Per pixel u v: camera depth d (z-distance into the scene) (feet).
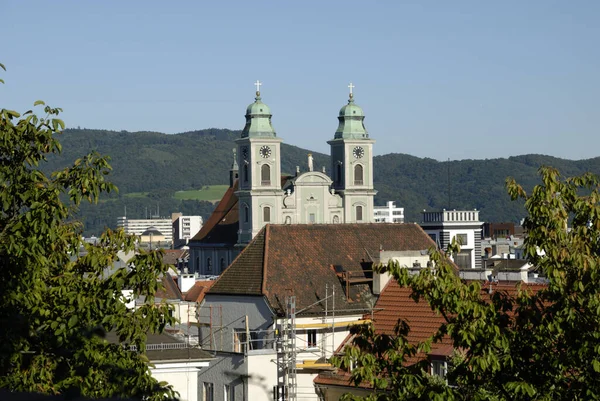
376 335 117.29
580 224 118.01
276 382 225.15
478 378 114.52
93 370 114.93
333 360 116.16
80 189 115.96
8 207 114.42
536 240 117.19
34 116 116.67
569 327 112.06
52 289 116.57
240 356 226.38
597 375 110.73
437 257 116.88
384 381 114.62
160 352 176.55
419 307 214.90
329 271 246.88
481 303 115.24
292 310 226.79
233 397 226.79
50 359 116.16
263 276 241.14
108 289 116.98
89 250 121.49
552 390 112.47
